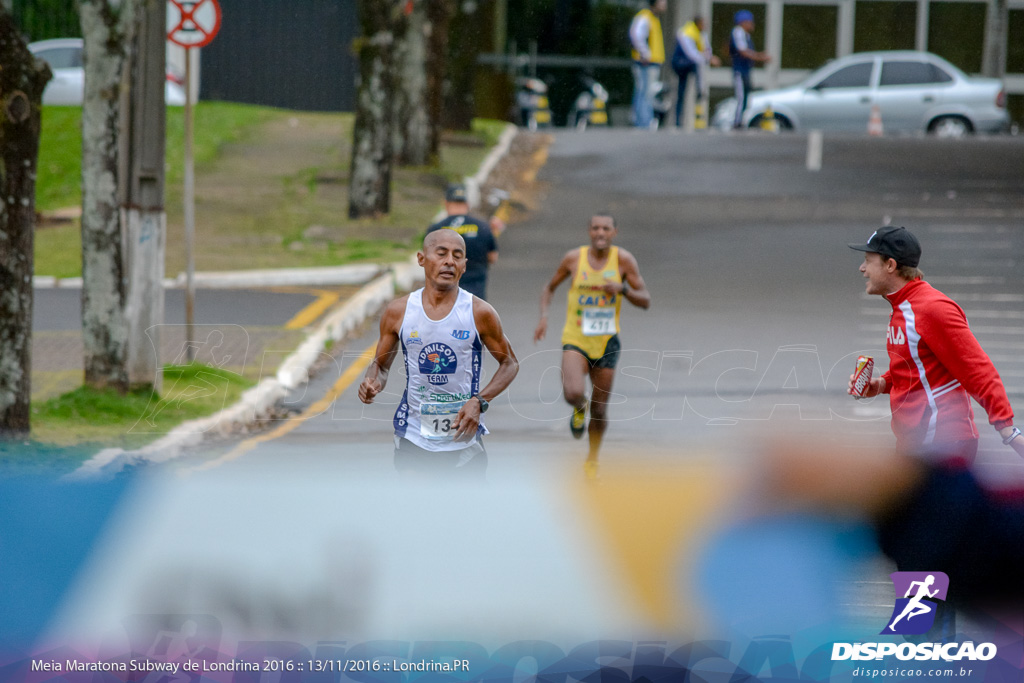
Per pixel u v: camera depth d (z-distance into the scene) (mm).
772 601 14789
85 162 34250
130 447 28219
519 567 13703
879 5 132750
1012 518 16531
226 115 99562
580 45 134375
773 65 133625
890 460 16250
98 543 13852
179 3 41406
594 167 87125
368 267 57000
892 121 106250
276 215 70562
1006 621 16234
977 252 61438
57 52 97000
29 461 24672
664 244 64562
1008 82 133250
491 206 73875
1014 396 36031
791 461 15445
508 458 24578
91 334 34156
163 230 35312
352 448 26234
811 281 56062
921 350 18188
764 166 86000
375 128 69812
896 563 16109
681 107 109625
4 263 26688
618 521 14008
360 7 69500
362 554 13695
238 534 13781
